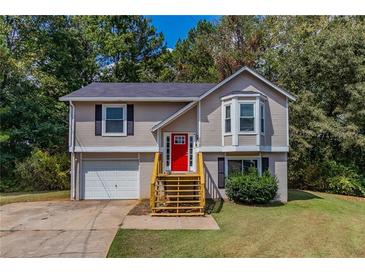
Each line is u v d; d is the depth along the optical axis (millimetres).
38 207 12906
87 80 27281
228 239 8383
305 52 20891
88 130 14883
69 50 25484
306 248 7863
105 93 15273
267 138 14156
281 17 25672
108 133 14930
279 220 10492
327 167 18984
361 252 7711
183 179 13344
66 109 24047
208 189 14148
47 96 23594
